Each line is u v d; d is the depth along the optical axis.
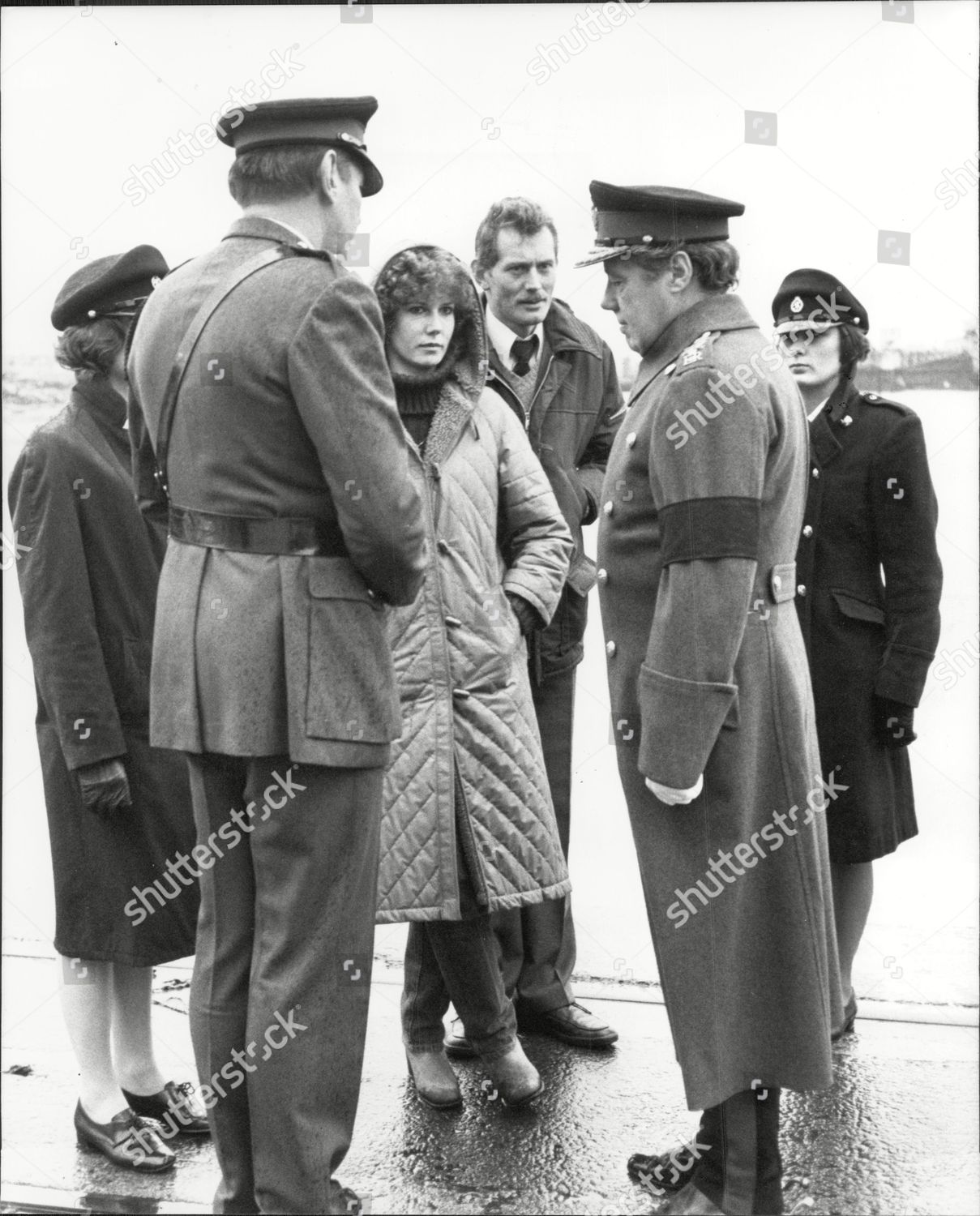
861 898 3.15
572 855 3.96
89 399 2.80
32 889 3.73
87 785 2.71
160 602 2.37
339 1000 2.31
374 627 2.31
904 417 3.03
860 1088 2.94
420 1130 2.85
